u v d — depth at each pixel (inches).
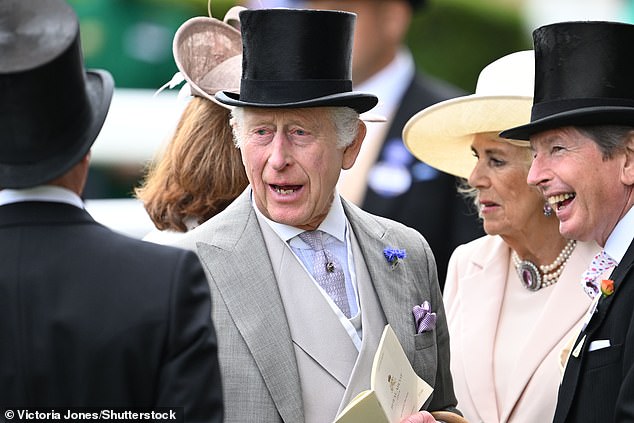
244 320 604.7
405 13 1154.0
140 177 1385.3
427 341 658.8
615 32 617.3
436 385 690.2
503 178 733.3
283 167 609.6
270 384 595.5
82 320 486.6
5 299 488.1
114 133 1381.6
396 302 652.7
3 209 501.0
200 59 713.0
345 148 636.1
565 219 633.0
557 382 700.7
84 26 1505.9
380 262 660.1
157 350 490.3
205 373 495.8
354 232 666.8
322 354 617.3
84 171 511.8
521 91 742.5
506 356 737.6
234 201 657.6
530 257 751.7
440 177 1075.3
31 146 480.1
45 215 499.5
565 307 719.7
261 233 635.5
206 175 685.9
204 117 692.7
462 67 1678.2
